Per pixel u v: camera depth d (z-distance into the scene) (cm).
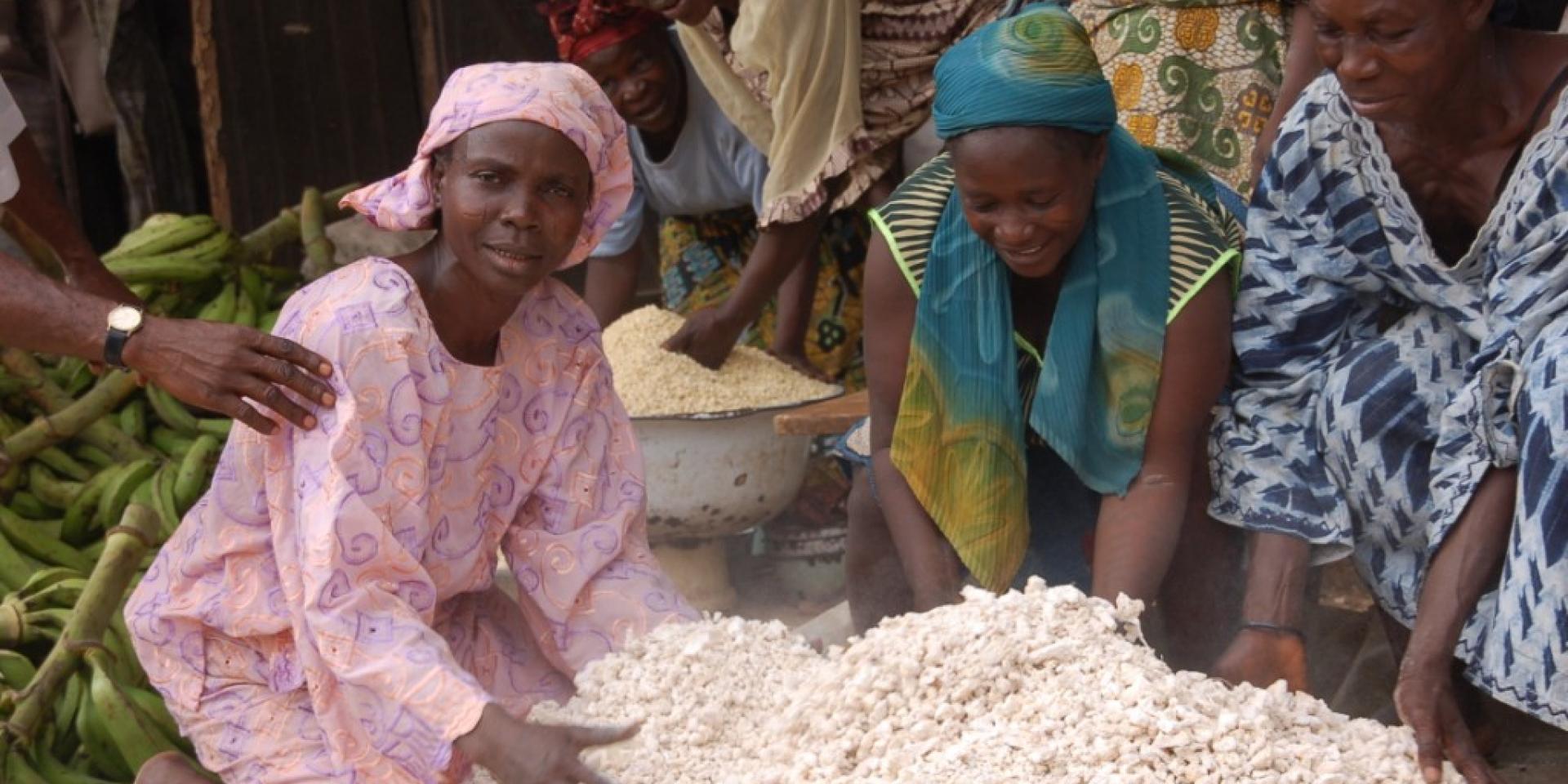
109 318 270
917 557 314
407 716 256
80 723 339
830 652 274
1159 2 367
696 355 443
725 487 425
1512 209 277
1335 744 246
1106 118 280
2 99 341
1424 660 267
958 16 440
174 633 287
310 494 264
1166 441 302
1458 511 276
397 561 265
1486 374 273
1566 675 261
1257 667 287
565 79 273
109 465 458
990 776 233
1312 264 301
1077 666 248
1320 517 297
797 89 429
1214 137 366
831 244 488
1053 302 312
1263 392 306
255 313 517
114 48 610
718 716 268
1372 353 298
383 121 647
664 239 516
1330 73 299
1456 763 255
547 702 286
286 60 634
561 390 300
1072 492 332
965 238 304
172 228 508
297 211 540
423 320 274
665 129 472
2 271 274
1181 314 297
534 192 268
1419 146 287
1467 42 269
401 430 268
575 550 298
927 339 308
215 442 454
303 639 268
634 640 283
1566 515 258
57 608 376
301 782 275
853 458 348
